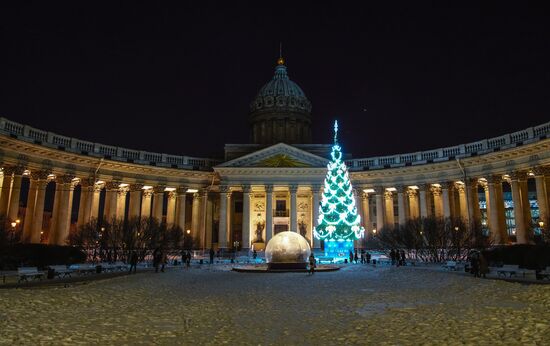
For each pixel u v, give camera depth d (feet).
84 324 39.78
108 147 198.49
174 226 168.66
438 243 146.20
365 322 41.47
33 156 165.68
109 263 124.26
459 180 193.26
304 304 53.67
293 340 34.55
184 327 39.50
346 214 158.81
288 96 281.13
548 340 31.35
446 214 194.70
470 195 187.52
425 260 149.38
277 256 116.78
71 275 99.66
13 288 68.33
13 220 139.03
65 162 179.63
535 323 36.83
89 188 188.24
